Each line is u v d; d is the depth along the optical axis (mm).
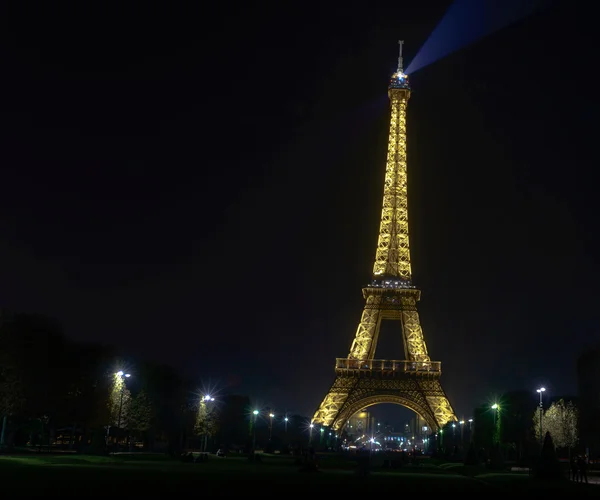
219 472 122188
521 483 125250
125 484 86688
